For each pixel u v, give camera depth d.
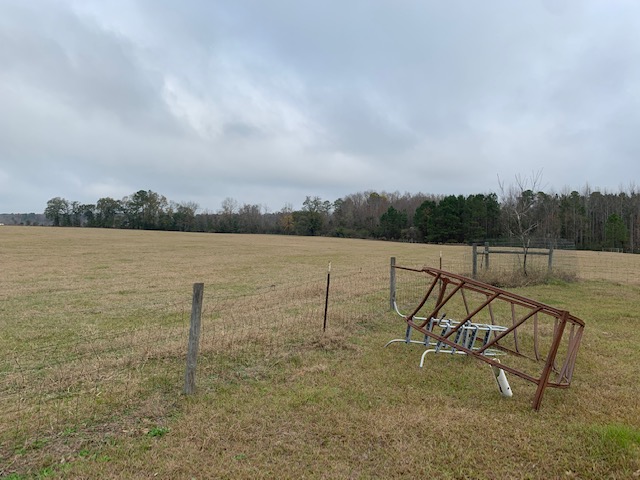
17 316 8.78
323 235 91.81
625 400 4.42
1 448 3.26
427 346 6.13
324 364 5.43
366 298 10.71
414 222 80.56
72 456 3.16
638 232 62.12
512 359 5.88
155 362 5.43
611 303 10.45
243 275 17.95
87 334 7.21
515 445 3.45
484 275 13.52
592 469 3.10
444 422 3.83
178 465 3.07
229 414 3.93
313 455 3.26
